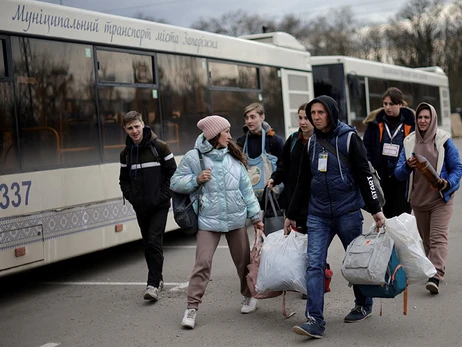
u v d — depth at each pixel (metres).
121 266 8.68
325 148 5.10
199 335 5.43
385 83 19.88
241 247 5.84
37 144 7.18
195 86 10.09
